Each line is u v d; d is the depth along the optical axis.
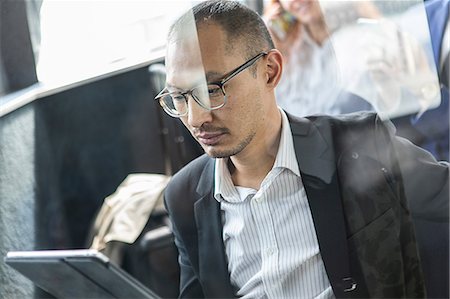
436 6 1.37
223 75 1.18
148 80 1.49
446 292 1.31
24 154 1.45
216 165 1.32
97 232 1.40
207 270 1.34
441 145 1.34
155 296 1.11
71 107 1.50
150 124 1.50
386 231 1.28
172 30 1.20
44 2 1.46
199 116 1.20
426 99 1.37
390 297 1.29
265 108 1.26
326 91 1.46
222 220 1.33
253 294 1.31
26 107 1.47
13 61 1.47
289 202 1.30
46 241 1.42
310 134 1.31
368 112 1.37
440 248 1.31
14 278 1.30
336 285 1.27
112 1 1.46
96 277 1.09
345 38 1.46
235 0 1.23
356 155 1.30
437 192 1.30
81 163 1.50
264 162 1.29
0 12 1.43
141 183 1.45
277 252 1.29
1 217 1.38
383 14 1.43
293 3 1.49
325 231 1.28
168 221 1.40
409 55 1.40
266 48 1.23
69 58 1.51
